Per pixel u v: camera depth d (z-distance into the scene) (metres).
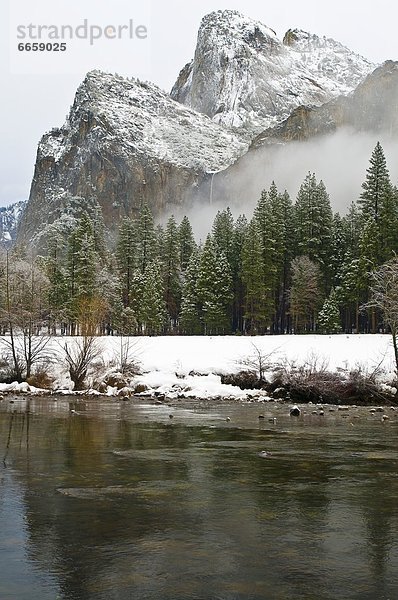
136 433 23.09
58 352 44.94
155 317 77.75
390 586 8.60
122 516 11.84
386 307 39.19
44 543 10.23
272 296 80.25
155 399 36.91
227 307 80.94
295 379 37.22
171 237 86.75
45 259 86.12
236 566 9.29
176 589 8.41
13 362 44.06
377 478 15.39
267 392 38.78
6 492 13.61
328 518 11.86
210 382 40.28
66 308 65.12
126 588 8.42
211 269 78.56
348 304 74.62
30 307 46.38
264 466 16.89
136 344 49.31
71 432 23.11
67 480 14.87
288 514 12.10
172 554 9.76
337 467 16.78
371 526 11.38
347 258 75.94
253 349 46.44
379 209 72.44
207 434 23.02
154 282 78.94
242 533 10.88
